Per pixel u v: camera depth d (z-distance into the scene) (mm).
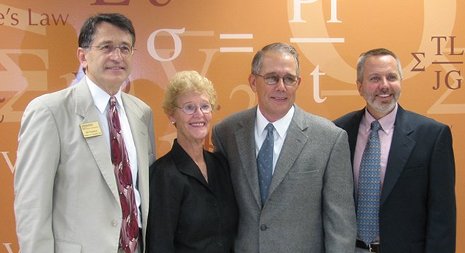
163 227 1756
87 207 1636
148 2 2650
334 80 2750
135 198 1771
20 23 2600
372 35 2738
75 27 2631
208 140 2703
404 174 1977
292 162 1889
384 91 2043
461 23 2760
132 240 1725
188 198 1803
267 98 1914
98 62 1694
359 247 2066
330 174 1908
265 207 1871
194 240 1789
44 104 1641
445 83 2760
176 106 1845
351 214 1922
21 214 1582
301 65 2729
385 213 1985
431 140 1986
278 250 1860
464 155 2768
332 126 1971
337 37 2730
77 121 1676
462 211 2787
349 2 2725
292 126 1949
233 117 2109
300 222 1881
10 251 2652
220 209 1862
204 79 1886
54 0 2613
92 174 1650
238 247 1913
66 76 2639
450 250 1954
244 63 2703
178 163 1854
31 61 2615
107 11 2635
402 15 2740
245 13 2688
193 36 2680
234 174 1965
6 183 2631
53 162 1607
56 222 1646
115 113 1784
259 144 1987
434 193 1963
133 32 1778
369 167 2055
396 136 2029
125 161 1757
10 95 2609
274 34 2703
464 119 2760
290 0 2699
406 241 1988
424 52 2758
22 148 1623
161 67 2680
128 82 2670
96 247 1625
